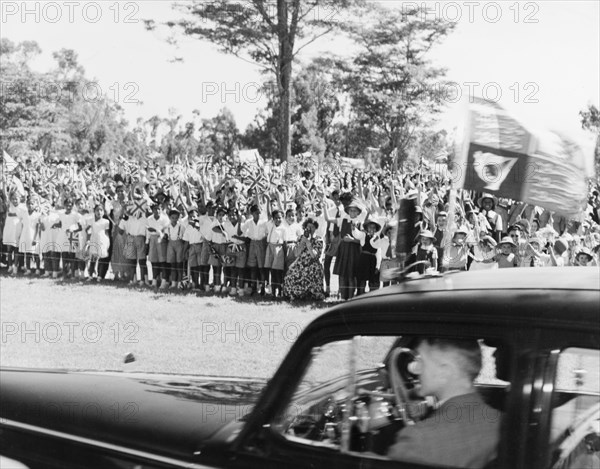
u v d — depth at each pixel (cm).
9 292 1312
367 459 239
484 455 222
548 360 211
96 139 2870
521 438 213
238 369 774
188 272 1323
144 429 279
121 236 1416
